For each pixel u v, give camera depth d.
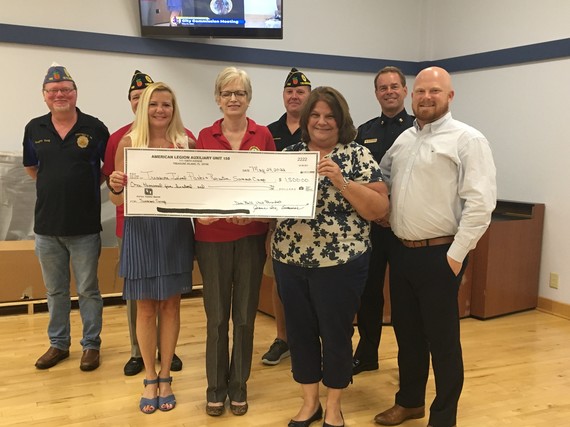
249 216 2.02
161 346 2.36
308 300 2.08
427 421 2.28
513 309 3.94
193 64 4.33
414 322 2.14
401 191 2.04
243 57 4.46
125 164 2.04
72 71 3.95
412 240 2.01
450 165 1.93
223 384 2.31
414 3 5.11
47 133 2.69
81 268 2.79
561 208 3.88
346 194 1.90
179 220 2.21
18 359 2.89
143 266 2.16
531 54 4.01
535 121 4.04
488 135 4.47
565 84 3.80
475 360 3.00
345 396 2.53
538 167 4.04
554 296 3.96
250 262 2.23
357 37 4.91
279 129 2.94
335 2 4.78
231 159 2.02
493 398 2.51
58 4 3.86
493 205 1.89
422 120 2.01
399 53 5.12
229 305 2.28
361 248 2.03
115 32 4.05
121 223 2.41
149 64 4.19
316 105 1.96
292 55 4.64
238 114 2.17
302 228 2.01
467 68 4.61
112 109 4.11
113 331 3.38
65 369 2.78
